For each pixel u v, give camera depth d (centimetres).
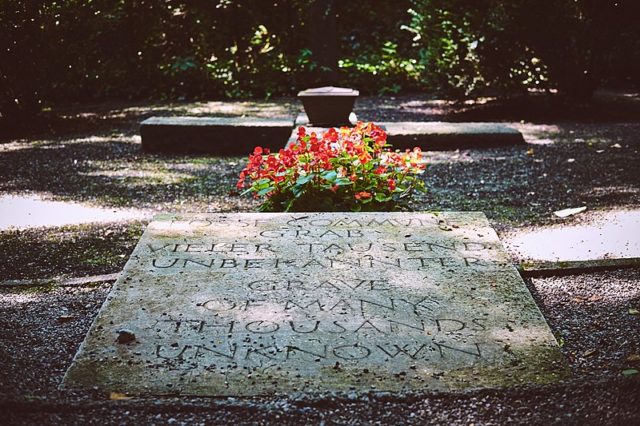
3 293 438
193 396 301
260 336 337
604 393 300
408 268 392
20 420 286
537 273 454
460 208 632
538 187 704
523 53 1191
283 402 296
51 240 555
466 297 366
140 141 1023
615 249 503
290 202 504
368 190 515
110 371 316
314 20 1554
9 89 1141
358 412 291
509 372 314
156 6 1580
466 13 1186
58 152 944
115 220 611
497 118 1174
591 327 375
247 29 1655
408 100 1448
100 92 1547
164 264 397
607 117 1153
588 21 1147
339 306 359
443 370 315
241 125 944
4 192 721
